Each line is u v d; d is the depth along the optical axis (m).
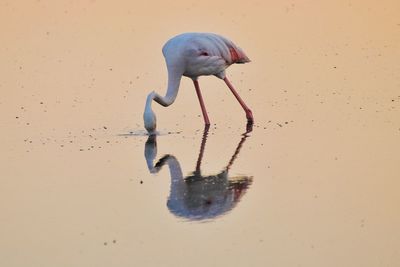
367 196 11.22
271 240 9.90
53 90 19.06
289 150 13.64
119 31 24.06
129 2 27.75
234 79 19.20
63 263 9.49
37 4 28.08
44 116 16.95
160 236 10.17
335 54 20.94
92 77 20.03
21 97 18.56
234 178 12.27
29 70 20.88
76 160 13.66
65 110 17.38
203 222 10.55
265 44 22.14
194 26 24.05
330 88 18.00
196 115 16.69
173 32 23.58
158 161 13.39
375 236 9.91
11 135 15.52
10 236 10.36
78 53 22.20
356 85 18.08
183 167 12.98
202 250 9.70
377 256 9.38
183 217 10.75
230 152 13.73
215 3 26.83
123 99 18.09
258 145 14.09
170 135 15.21
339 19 24.55
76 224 10.69
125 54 21.88
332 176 12.12
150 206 11.22
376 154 13.13
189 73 16.12
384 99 16.83
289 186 11.77
